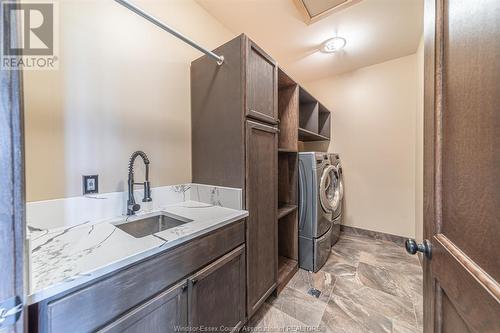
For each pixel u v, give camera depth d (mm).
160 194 1521
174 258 926
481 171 436
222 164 1501
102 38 1225
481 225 432
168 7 1579
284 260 2217
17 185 418
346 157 3248
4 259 403
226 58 1448
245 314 1369
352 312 1560
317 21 2021
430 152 704
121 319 737
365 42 2418
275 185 1712
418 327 1411
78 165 1132
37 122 1000
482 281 410
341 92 3264
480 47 438
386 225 2957
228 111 1451
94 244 861
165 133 1562
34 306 568
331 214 2531
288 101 2236
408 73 2750
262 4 1812
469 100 479
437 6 640
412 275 2055
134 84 1382
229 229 1248
